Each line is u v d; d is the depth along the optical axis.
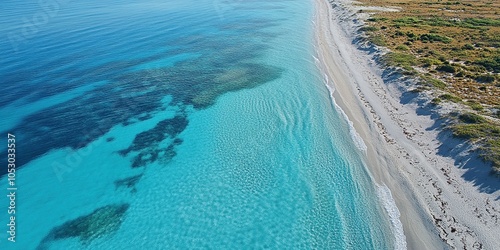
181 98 41.12
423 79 37.94
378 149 29.08
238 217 23.30
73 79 46.81
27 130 34.38
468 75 38.84
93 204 25.00
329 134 32.22
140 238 22.03
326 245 20.81
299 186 25.86
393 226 21.48
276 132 33.12
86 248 21.50
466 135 26.53
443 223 20.92
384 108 35.47
